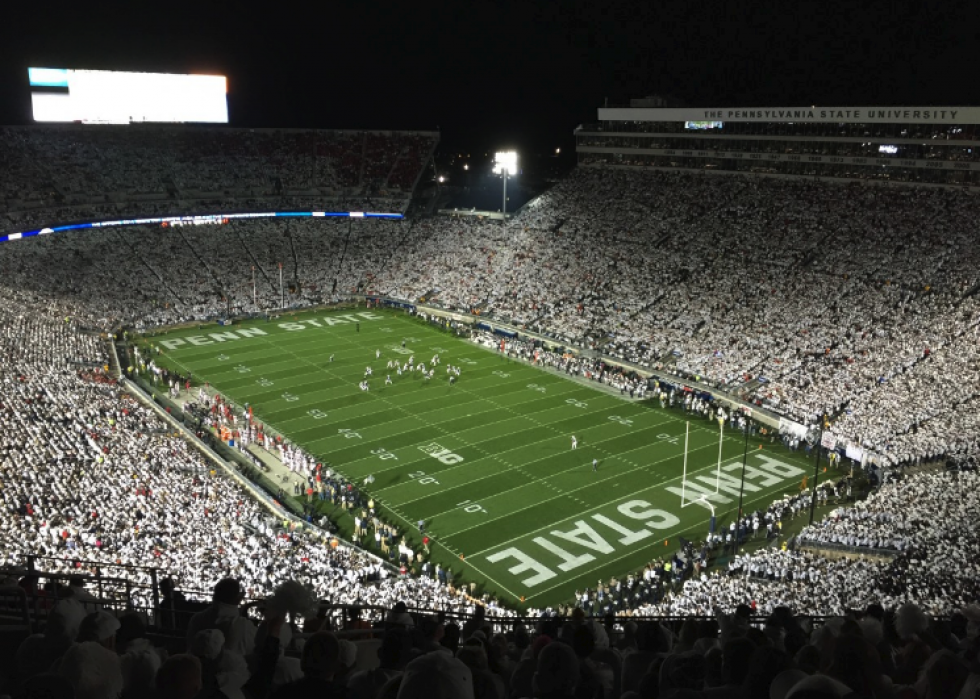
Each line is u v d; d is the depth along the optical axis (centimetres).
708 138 6812
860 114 5809
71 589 1025
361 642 938
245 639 713
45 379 4191
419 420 4234
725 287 5519
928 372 4072
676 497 3384
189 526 2616
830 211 5791
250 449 3841
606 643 914
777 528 3086
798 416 4091
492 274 6706
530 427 4147
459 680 407
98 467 3052
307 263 7281
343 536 3041
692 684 573
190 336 5828
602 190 7344
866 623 870
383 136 8844
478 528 3111
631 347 5228
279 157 8300
